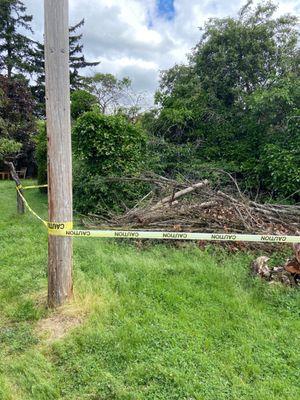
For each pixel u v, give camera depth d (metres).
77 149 7.74
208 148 10.38
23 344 2.83
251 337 2.94
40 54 28.00
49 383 2.39
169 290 3.73
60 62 2.97
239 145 10.14
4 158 12.20
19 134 18.75
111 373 2.49
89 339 2.83
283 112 9.45
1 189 12.52
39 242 5.43
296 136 8.49
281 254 4.77
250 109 10.27
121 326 3.01
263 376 2.48
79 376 2.47
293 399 2.26
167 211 5.89
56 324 3.06
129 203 7.31
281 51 11.13
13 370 2.53
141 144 8.50
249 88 11.44
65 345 2.77
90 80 19.48
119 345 2.75
